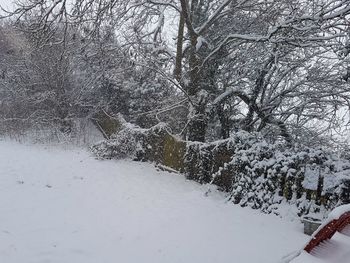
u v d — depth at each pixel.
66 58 14.64
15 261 4.95
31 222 6.36
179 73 13.30
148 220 7.02
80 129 15.37
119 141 12.82
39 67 14.93
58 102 14.95
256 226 7.04
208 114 12.45
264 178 8.29
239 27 13.77
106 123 15.96
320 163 7.70
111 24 11.73
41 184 8.90
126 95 15.44
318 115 13.32
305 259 3.10
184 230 6.60
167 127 12.27
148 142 13.20
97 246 5.66
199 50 13.23
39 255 5.18
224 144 9.79
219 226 6.93
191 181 10.84
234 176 9.29
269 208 7.86
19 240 5.57
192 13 13.62
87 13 10.41
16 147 13.25
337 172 7.41
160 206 8.01
